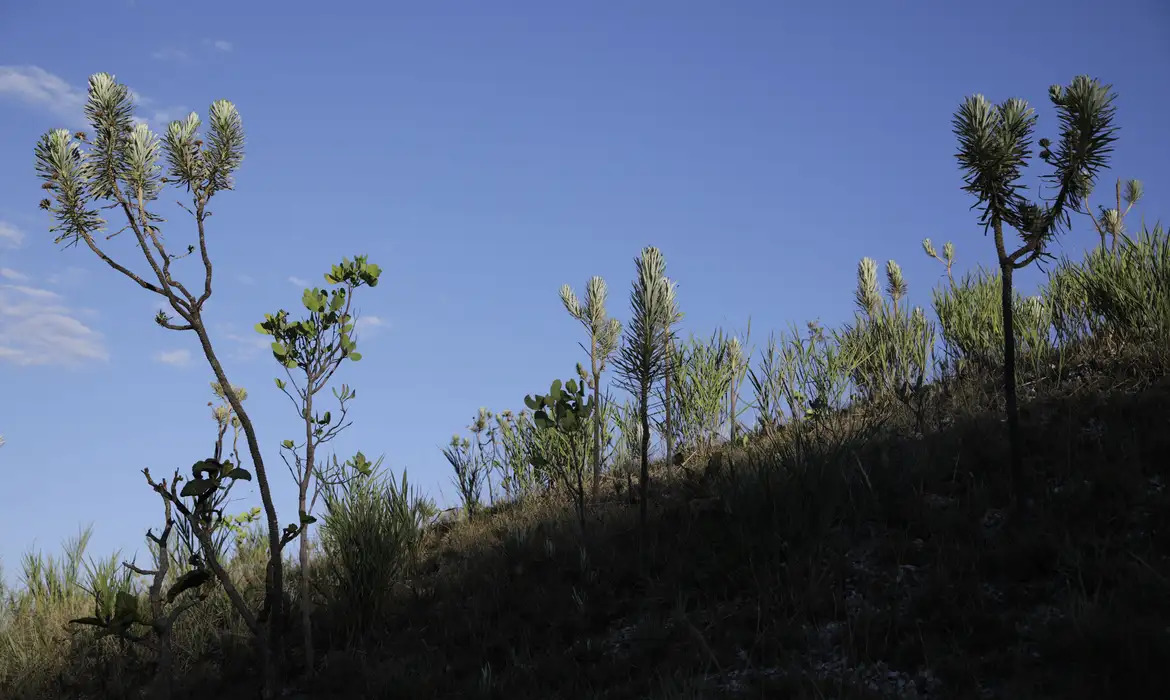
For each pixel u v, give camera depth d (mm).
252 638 5207
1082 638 2936
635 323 5309
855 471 4816
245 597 5891
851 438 5312
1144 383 5191
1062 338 6527
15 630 6055
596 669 3809
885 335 7406
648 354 5234
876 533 4293
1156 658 2713
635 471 7324
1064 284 6785
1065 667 2922
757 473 5102
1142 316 5926
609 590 4566
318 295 4699
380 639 4816
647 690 3561
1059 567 3512
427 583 5566
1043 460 4477
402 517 5961
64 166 3975
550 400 6008
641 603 4328
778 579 3996
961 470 4668
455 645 4508
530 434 8000
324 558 6434
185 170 4188
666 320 5340
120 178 4109
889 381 6980
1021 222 4035
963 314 7266
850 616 3656
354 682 4246
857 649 3416
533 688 3797
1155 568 3242
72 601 6469
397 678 4145
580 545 5215
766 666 3504
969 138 4051
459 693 3934
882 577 3861
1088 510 3816
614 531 5383
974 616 3338
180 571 6340
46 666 5371
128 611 4258
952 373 6918
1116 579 3277
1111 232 7477
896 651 3283
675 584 4359
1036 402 5387
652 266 5348
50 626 5984
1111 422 4641
